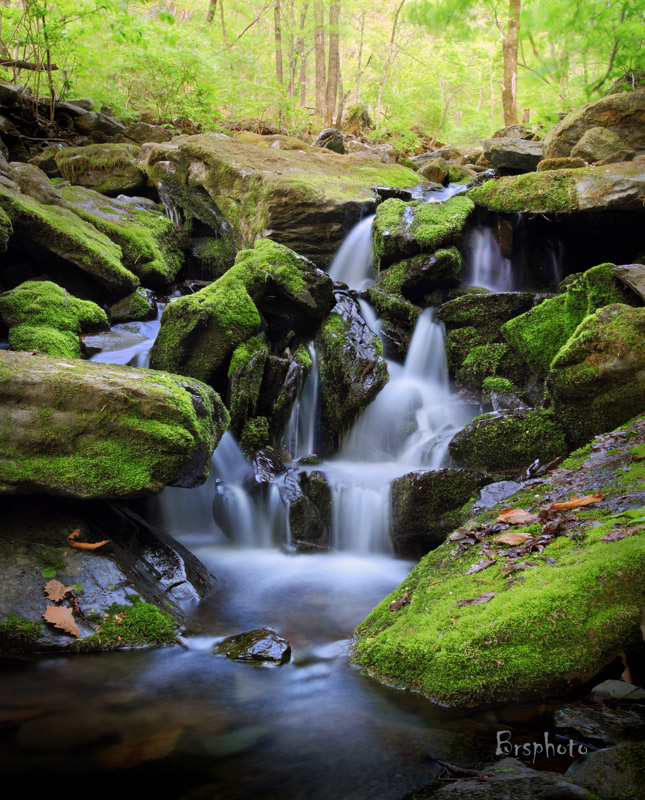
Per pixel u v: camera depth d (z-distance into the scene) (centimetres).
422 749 248
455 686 283
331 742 255
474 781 221
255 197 931
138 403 384
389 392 698
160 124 1377
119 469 378
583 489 423
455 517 512
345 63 2719
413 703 287
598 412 531
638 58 1107
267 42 1916
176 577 429
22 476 366
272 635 354
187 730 265
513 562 351
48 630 338
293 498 544
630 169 803
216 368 610
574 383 533
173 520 544
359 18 2167
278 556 531
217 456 573
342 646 356
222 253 956
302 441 687
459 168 1299
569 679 276
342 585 469
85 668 321
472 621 306
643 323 509
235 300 627
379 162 1204
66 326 617
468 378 723
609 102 966
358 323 714
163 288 844
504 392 669
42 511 399
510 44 1479
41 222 681
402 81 2027
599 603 291
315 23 1759
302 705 287
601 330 522
